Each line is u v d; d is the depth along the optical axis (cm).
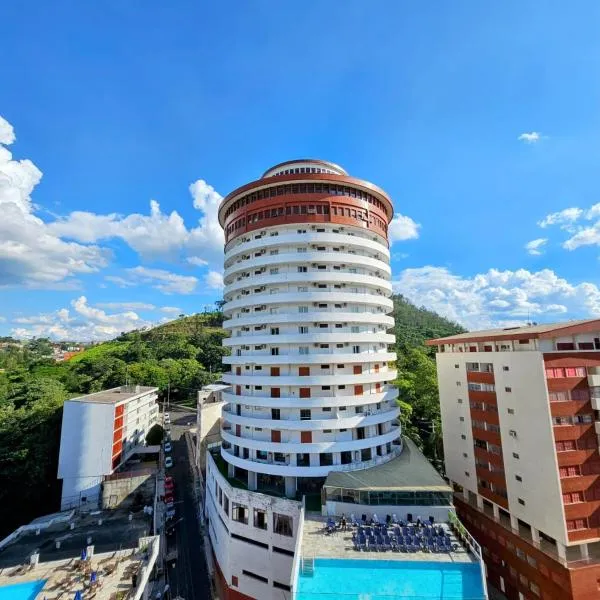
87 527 5109
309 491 4284
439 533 3256
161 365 12481
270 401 4338
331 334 4362
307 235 4638
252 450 4475
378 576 2797
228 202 5338
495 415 4434
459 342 5106
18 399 8444
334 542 3195
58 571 3753
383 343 4959
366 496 3659
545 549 3691
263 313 4747
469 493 4906
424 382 7794
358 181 4928
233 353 5138
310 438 4316
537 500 3784
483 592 2634
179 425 10075
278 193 4900
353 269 4878
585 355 3869
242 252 4941
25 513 6122
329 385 4344
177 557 4925
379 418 4491
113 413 6303
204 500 5938
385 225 5462
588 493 3591
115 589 3431
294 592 2603
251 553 3997
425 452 6762
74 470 6059
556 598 3491
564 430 3681
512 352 4181
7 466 5941
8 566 4088
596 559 3506
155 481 6109
